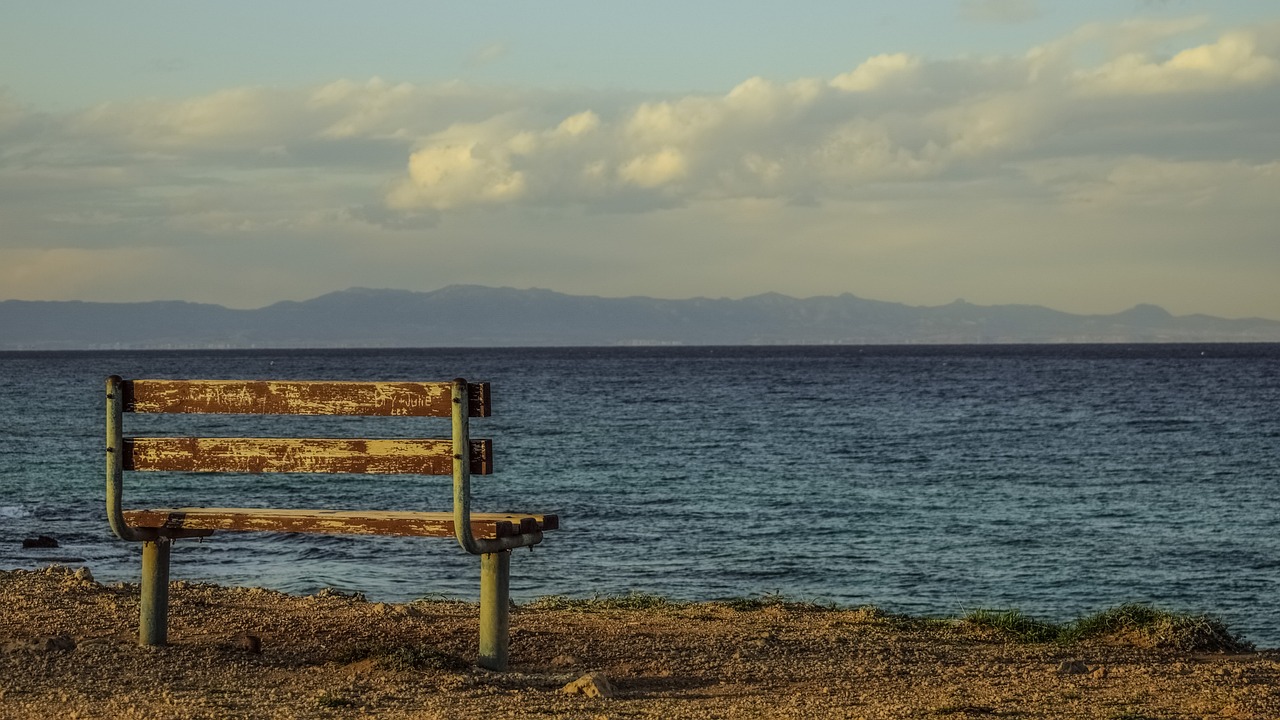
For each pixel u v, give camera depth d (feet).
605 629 32.53
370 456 24.25
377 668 24.88
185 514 25.80
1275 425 161.99
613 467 109.50
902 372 415.03
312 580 50.93
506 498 86.74
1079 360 595.88
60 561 55.77
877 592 53.83
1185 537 70.74
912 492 91.81
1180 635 35.04
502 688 23.81
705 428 159.02
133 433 143.54
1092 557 63.77
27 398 225.56
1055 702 23.77
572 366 525.75
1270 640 45.42
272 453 24.94
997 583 56.39
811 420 175.22
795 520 76.23
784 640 31.27
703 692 24.58
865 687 25.44
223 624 30.45
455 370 452.35
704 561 60.70
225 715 20.56
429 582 50.67
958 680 26.58
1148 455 122.52
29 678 23.02
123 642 27.04
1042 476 103.60
